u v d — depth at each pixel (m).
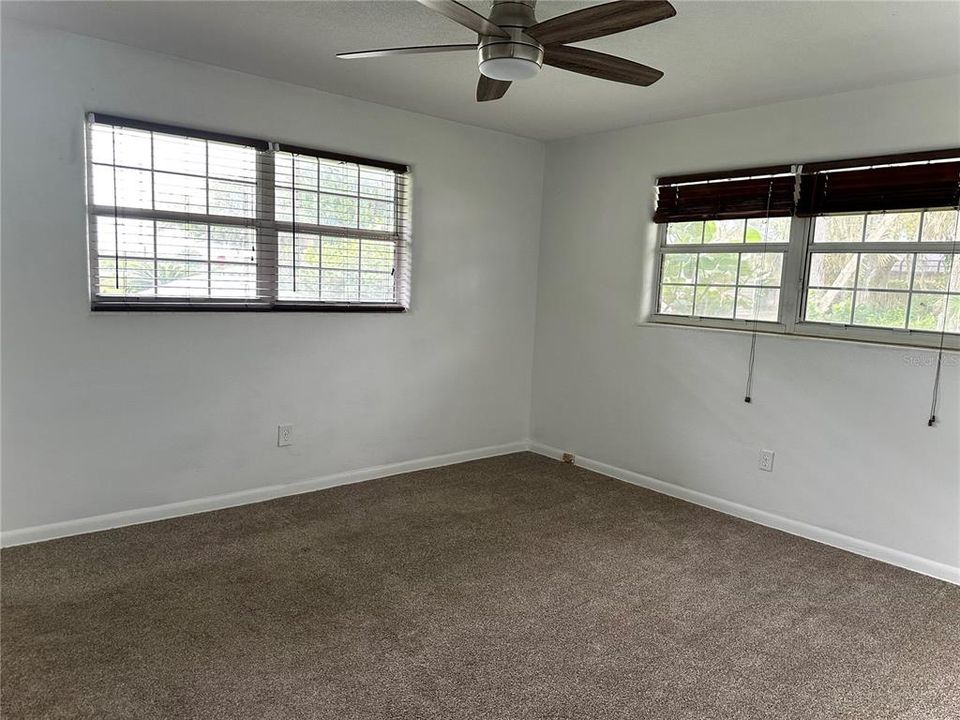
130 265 3.12
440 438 4.48
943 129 2.95
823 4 2.25
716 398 3.81
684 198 3.94
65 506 3.05
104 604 2.47
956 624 2.57
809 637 2.44
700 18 2.40
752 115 3.59
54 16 2.65
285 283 3.63
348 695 2.00
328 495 3.81
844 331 3.34
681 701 2.04
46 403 2.95
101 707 1.90
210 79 3.22
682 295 4.04
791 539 3.41
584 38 2.07
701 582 2.87
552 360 4.80
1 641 2.20
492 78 2.31
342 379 3.92
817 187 3.36
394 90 3.55
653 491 4.13
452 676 2.12
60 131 2.86
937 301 3.04
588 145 4.45
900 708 2.04
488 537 3.29
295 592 2.63
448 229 4.30
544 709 1.98
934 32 2.45
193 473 3.41
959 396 2.93
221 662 2.14
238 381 3.51
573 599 2.67
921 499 3.06
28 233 2.83
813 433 3.41
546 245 4.80
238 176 3.39
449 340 4.42
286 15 2.56
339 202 3.79
